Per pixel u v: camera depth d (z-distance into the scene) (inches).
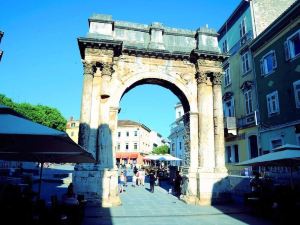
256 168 872.3
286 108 773.3
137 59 677.9
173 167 1081.4
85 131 582.6
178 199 685.9
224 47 1200.8
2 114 196.4
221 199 617.3
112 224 409.4
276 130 807.7
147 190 878.4
